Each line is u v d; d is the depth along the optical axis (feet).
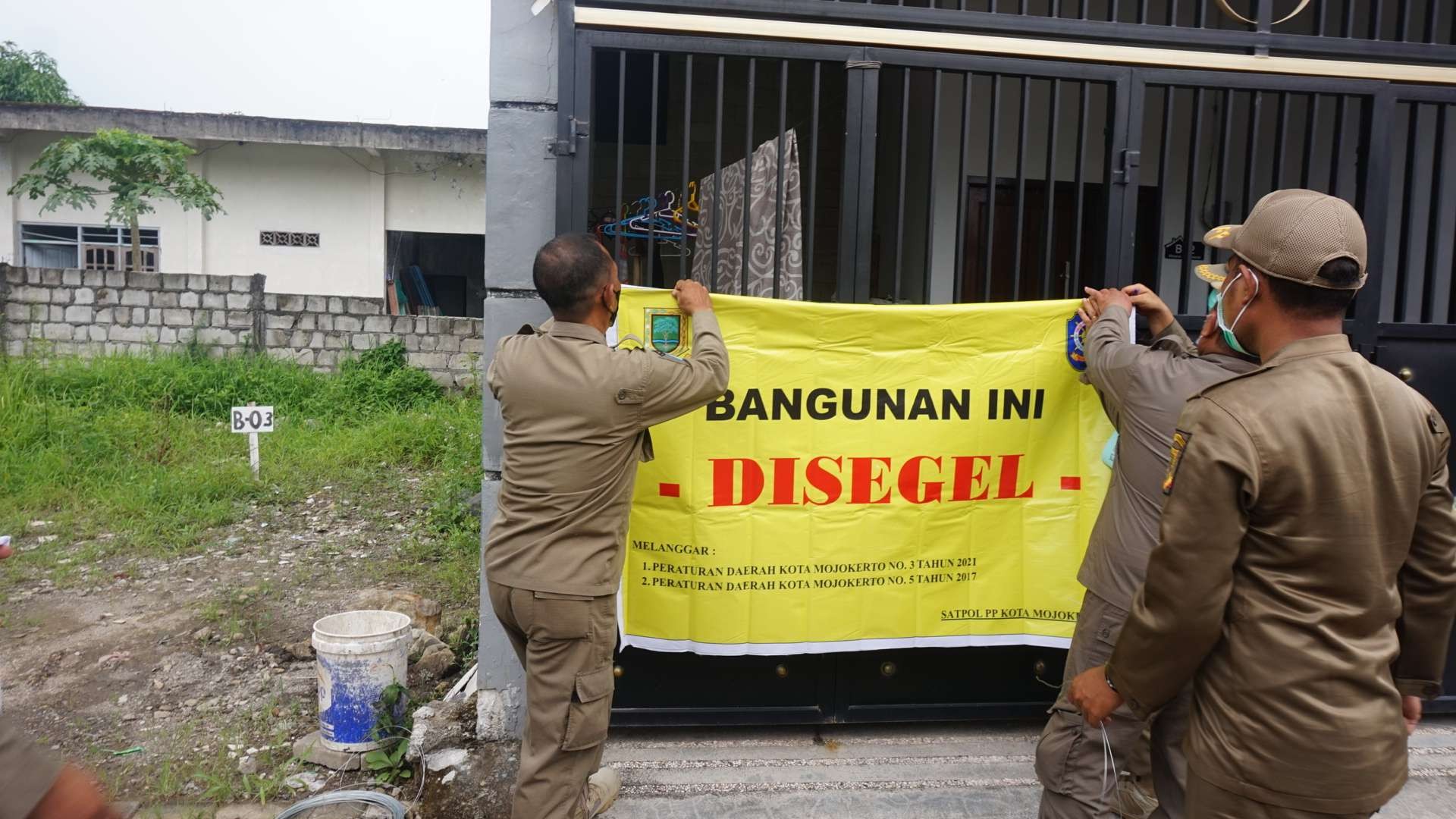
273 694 12.52
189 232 43.42
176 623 15.06
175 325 34.73
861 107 10.13
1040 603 10.47
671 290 9.78
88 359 33.45
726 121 20.06
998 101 10.32
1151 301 9.42
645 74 16.49
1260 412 5.34
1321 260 5.42
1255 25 10.58
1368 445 5.30
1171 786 6.75
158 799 9.92
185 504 21.20
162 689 12.68
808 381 10.11
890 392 10.20
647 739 11.07
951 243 17.01
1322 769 5.21
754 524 10.22
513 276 10.27
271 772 10.47
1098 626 8.07
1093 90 16.93
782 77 10.10
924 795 10.05
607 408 7.86
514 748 10.66
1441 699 11.49
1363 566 5.25
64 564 17.63
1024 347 10.22
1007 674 11.18
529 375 8.05
